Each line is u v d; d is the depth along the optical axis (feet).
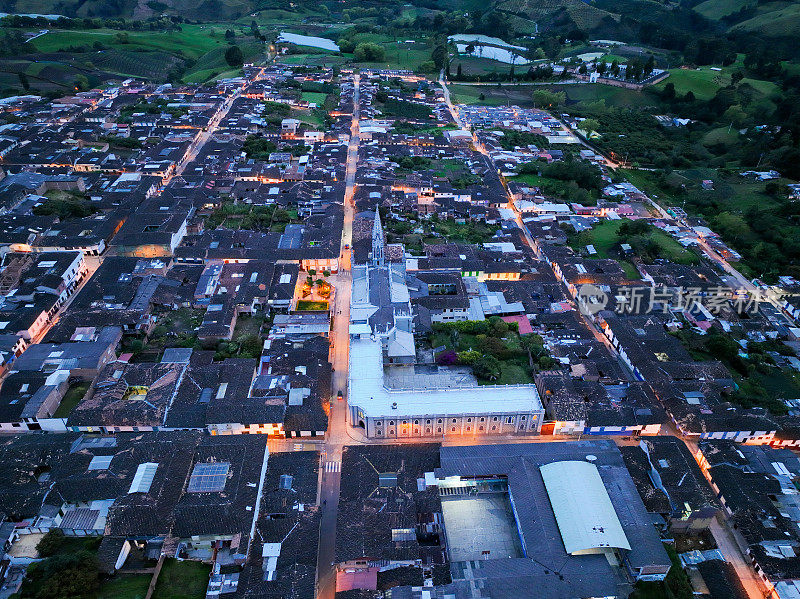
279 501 416.67
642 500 421.18
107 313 596.29
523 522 398.83
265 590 351.25
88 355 541.34
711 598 370.12
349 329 576.61
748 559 402.93
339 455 474.90
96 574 364.58
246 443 446.60
